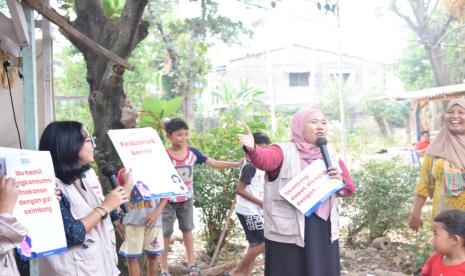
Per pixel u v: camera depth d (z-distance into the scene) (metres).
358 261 7.34
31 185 3.24
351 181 4.75
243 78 37.59
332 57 37.41
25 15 4.54
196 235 8.85
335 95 33.41
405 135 32.72
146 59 23.77
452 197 4.98
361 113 34.56
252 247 6.25
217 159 7.74
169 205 6.33
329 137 28.41
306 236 4.43
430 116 26.95
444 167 5.02
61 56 27.12
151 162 3.99
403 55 32.59
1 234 2.88
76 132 3.56
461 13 23.58
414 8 26.81
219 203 7.39
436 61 27.02
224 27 19.36
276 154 4.50
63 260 3.41
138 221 5.67
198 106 31.08
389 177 7.71
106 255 3.61
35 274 4.12
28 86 4.57
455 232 3.92
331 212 4.51
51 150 3.52
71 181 3.52
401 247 7.79
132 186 3.73
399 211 7.65
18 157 3.23
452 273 3.96
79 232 3.38
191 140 8.06
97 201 3.67
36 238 3.17
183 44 22.27
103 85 5.93
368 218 7.87
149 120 7.43
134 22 5.88
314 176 4.45
